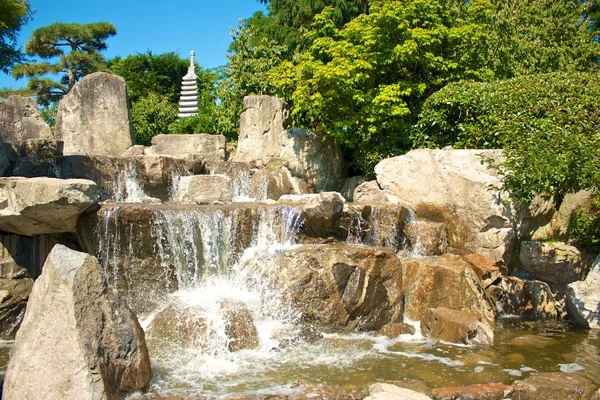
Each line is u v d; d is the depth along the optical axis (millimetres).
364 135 14969
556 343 8531
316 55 15688
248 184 14484
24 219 8617
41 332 5742
